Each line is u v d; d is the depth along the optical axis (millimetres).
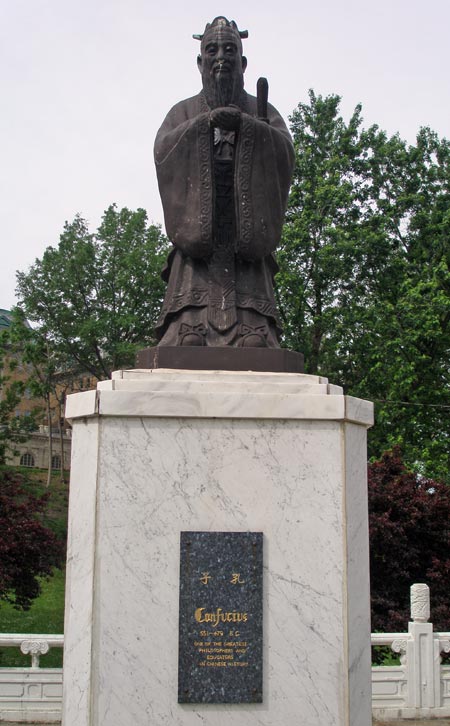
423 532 12742
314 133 25812
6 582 11922
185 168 5758
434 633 9289
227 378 5199
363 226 24500
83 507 4934
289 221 24188
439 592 12266
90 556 4781
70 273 33844
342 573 4867
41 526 12680
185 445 4898
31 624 16703
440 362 23719
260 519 4875
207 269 5879
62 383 44281
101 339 34094
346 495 4957
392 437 21172
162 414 4867
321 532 4895
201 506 4855
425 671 9086
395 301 24219
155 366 5426
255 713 4695
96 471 4840
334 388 5195
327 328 23453
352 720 4762
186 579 4781
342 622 4820
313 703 4723
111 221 34812
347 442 5027
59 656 13453
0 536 12203
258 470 4914
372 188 25906
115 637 4691
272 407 4930
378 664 11461
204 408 4891
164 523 4824
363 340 23062
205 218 5668
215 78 5902
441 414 22516
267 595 4812
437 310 22094
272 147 5781
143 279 34031
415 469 20531
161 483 4855
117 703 4633
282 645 4770
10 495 13523
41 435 49500
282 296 23125
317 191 23422
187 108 6141
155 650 4707
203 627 4746
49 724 8305
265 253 5809
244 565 4816
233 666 4723
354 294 24109
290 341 23312
